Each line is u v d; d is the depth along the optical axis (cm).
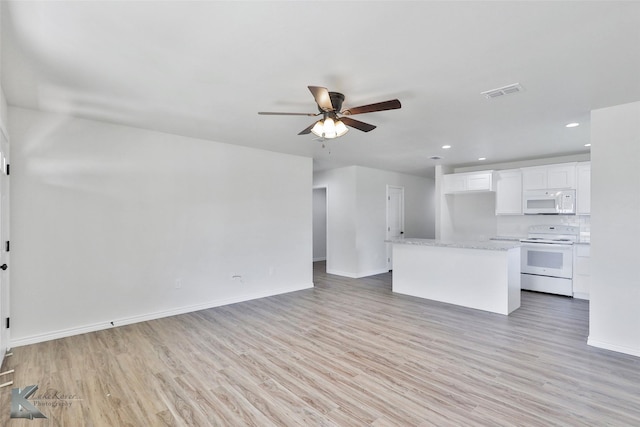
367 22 180
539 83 260
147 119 355
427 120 354
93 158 359
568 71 239
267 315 416
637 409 213
